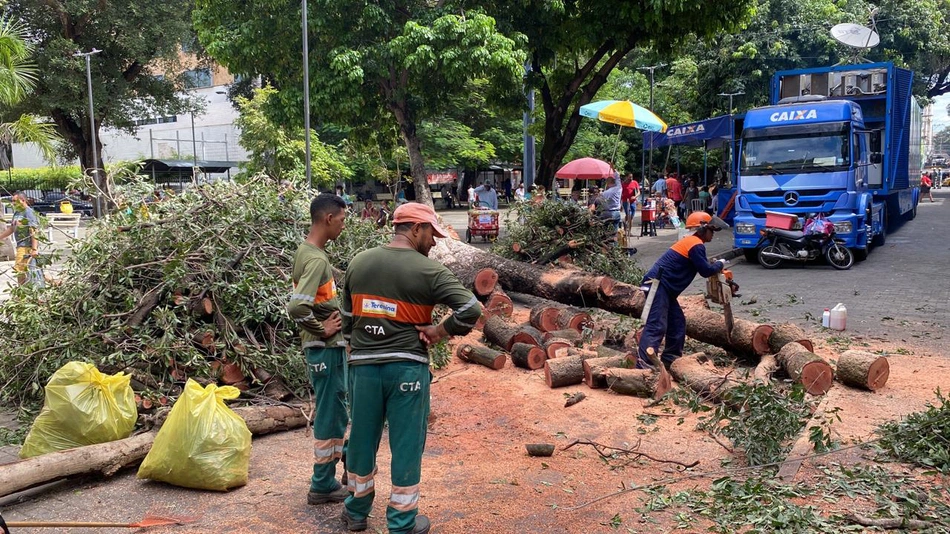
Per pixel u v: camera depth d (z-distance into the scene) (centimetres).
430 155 3434
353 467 390
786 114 1516
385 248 381
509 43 1540
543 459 512
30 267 819
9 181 3969
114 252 650
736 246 1542
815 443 489
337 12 1584
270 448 538
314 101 1642
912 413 529
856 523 389
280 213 725
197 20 1752
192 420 454
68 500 444
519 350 763
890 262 1484
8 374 635
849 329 891
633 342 778
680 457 514
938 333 861
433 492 453
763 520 390
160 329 614
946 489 432
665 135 2203
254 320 644
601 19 1691
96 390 494
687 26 1709
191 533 400
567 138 1852
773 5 3036
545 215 1207
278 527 408
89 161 3036
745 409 516
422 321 377
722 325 746
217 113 4353
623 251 1280
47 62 2698
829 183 1454
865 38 1928
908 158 1997
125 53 2992
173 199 712
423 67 1529
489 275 1005
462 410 629
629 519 410
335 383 430
